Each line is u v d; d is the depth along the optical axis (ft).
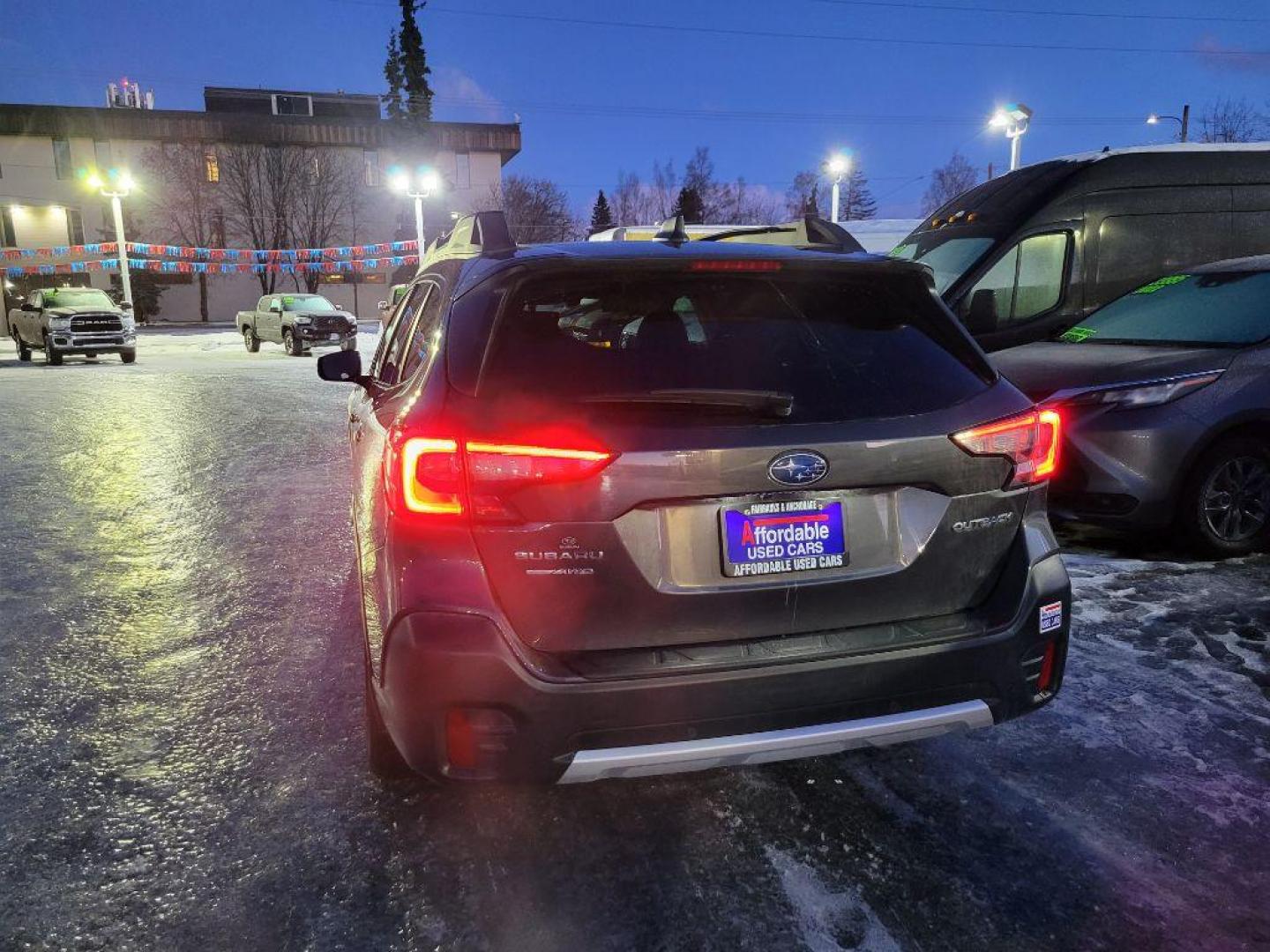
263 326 86.33
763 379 7.46
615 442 6.84
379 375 12.58
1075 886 7.63
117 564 17.17
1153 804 8.77
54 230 148.05
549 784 7.15
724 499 7.10
